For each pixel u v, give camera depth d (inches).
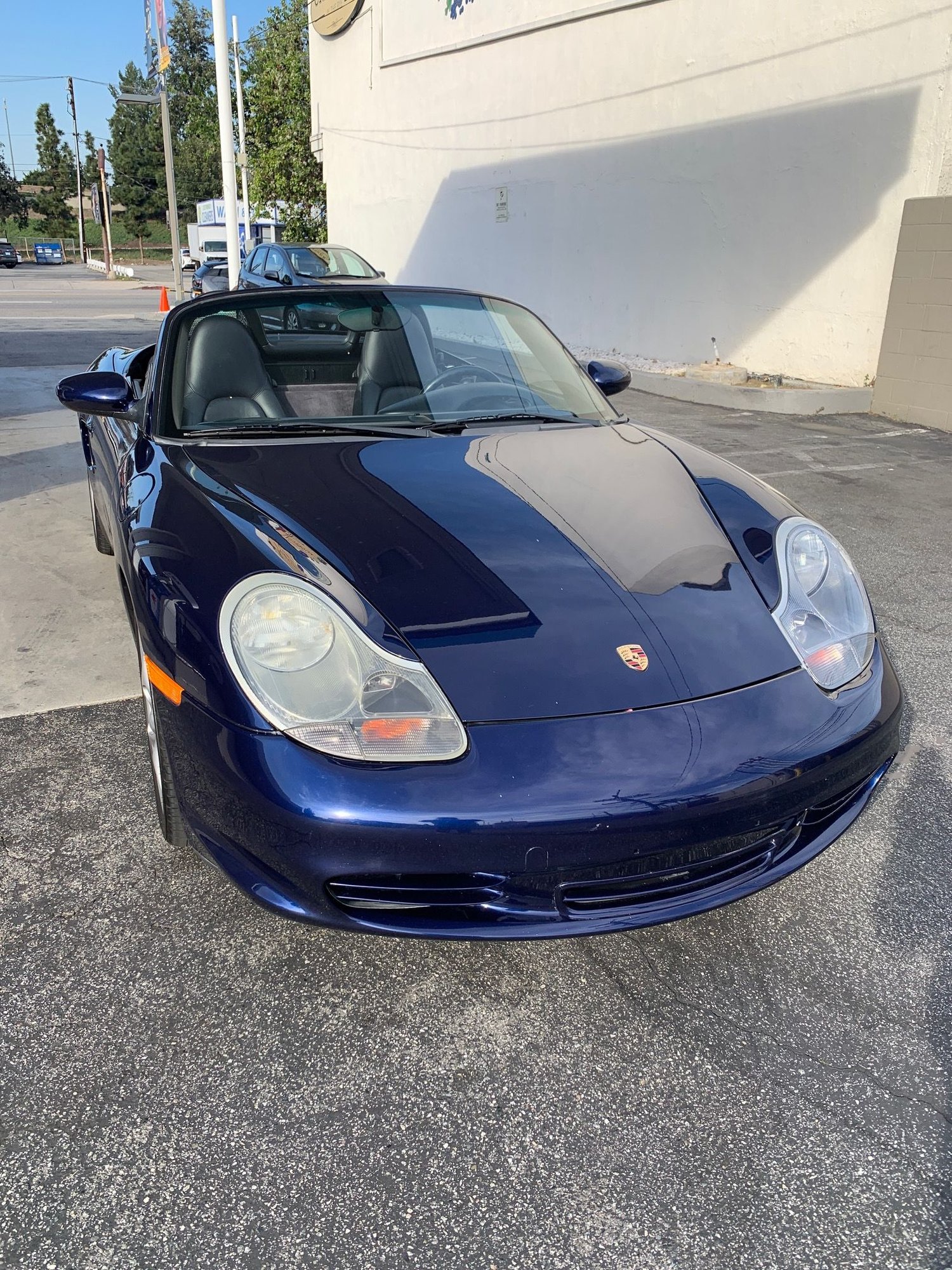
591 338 445.4
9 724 110.7
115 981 71.7
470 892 63.7
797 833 71.9
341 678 64.2
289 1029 68.0
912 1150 59.2
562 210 448.1
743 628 73.2
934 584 163.6
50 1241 52.1
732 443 275.3
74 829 90.7
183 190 2459.4
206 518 80.2
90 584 154.2
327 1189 55.8
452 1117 61.1
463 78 499.8
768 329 355.3
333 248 463.5
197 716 66.7
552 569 75.5
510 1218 54.4
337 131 660.7
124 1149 58.0
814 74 316.2
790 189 334.0
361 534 77.2
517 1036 68.1
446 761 61.5
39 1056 64.6
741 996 72.2
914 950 77.2
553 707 64.1
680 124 371.9
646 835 62.4
